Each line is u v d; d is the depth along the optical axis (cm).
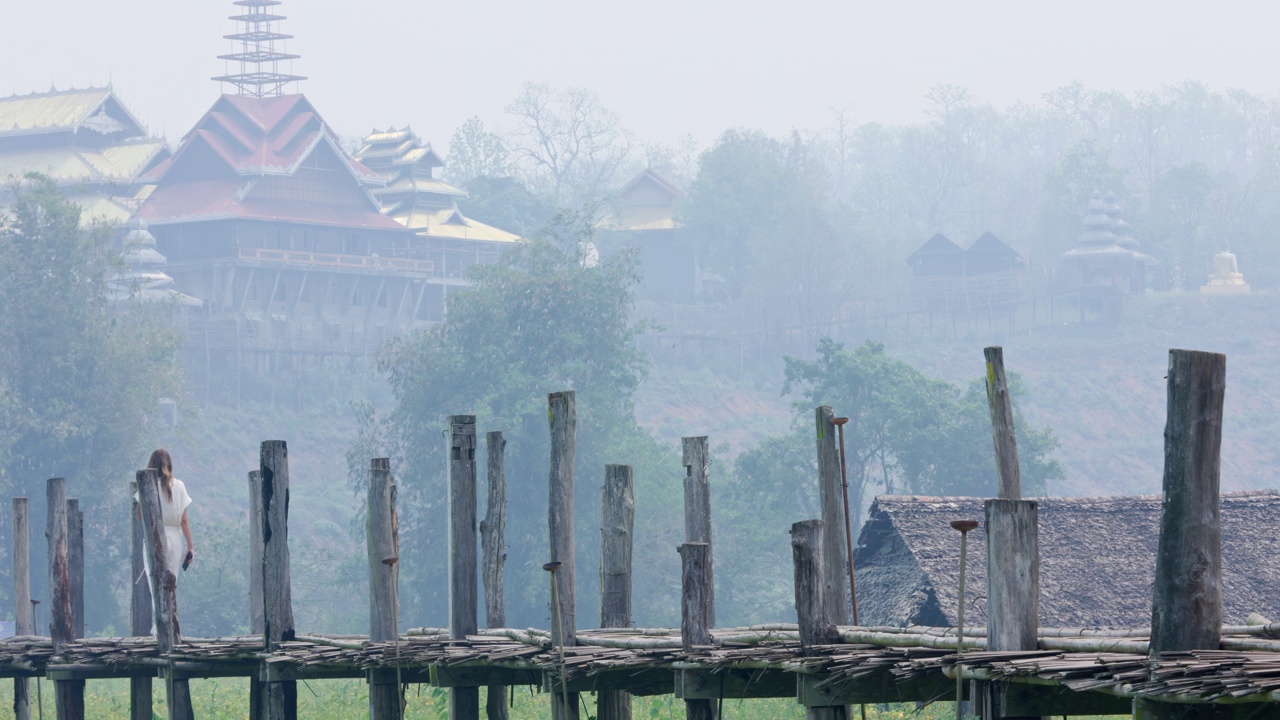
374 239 14988
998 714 1297
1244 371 17525
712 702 1745
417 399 9425
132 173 14288
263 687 2375
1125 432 16312
